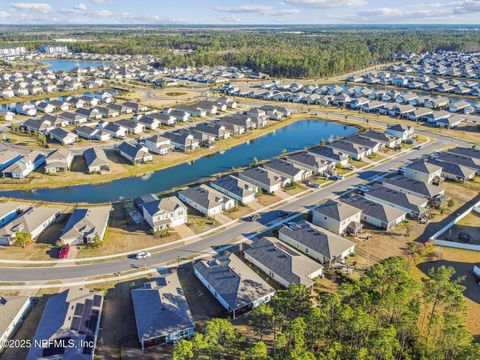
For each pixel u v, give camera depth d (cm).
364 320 4753
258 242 7556
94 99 19562
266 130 16362
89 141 14238
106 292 6412
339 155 12350
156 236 8069
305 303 5588
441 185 10944
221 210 9256
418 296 6028
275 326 5378
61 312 5553
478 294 6494
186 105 19588
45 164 11919
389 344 4559
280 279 6688
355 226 8275
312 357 4300
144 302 5844
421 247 7738
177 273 6969
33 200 9756
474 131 16212
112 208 9306
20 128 15412
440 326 5241
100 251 7556
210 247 7781
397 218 8662
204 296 6406
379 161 12775
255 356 4434
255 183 10594
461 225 8688
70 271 6944
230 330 4909
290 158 12256
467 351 4491
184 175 11681
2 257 7288
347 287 5503
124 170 11650
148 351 5281
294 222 8762
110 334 5519
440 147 14188
